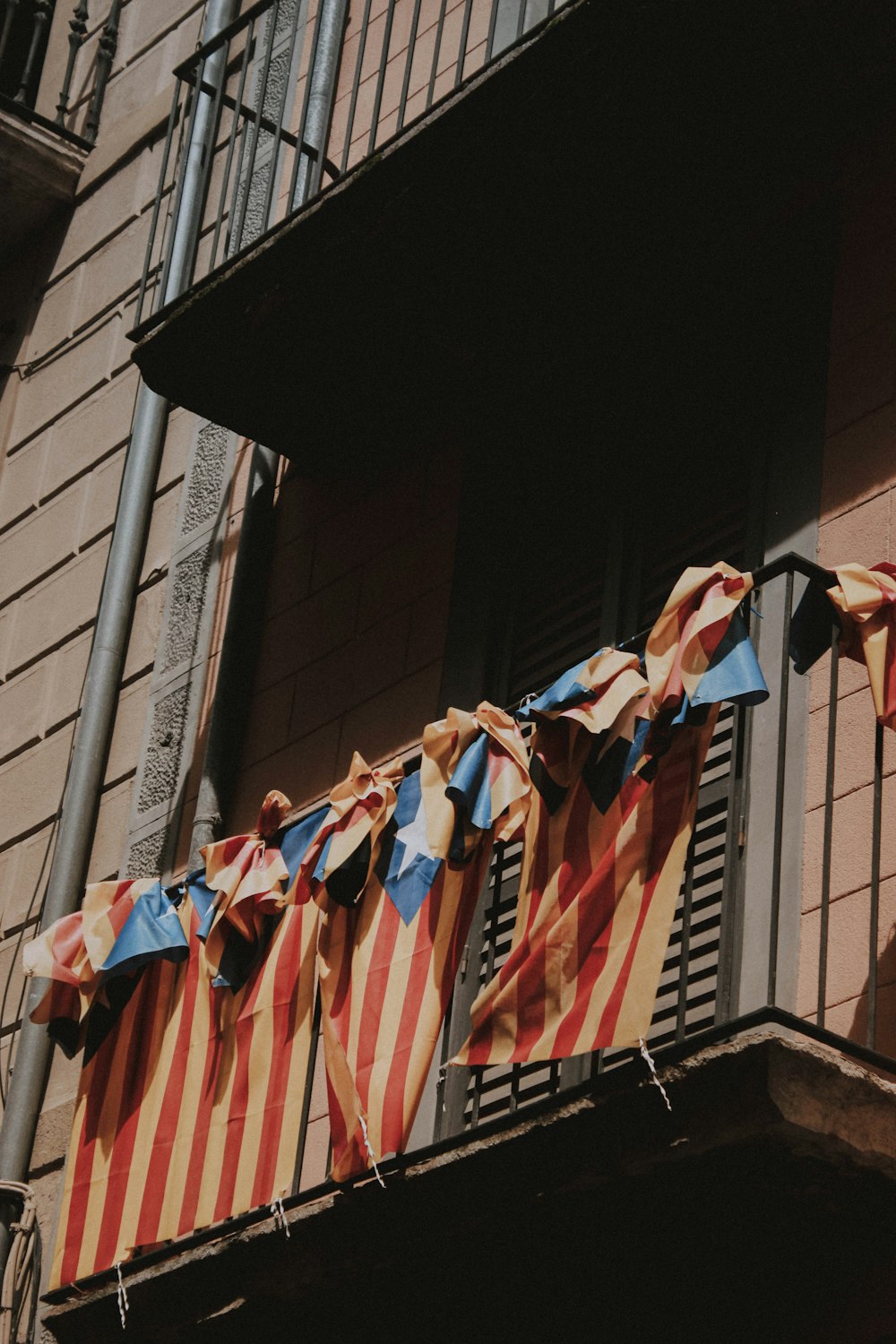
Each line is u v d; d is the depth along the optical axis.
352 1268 7.59
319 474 11.10
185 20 14.20
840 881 7.59
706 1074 6.46
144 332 10.67
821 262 8.88
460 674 9.59
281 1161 7.99
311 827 8.50
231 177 12.55
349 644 10.36
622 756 7.36
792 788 7.89
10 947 11.67
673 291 9.37
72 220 14.40
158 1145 8.52
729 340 9.16
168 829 10.87
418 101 11.42
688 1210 6.91
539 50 8.79
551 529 9.70
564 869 7.32
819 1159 6.51
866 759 7.72
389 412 10.63
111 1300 8.37
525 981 7.20
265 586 11.09
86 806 11.51
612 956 7.02
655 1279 7.33
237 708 10.75
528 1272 7.46
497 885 8.24
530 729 9.11
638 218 9.38
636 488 9.34
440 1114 8.48
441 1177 7.18
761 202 9.13
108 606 11.98
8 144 14.11
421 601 10.05
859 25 8.52
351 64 12.16
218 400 10.76
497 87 8.95
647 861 7.08
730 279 9.19
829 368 8.58
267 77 11.22
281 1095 8.15
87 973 8.91
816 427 8.51
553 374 9.84
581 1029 6.98
